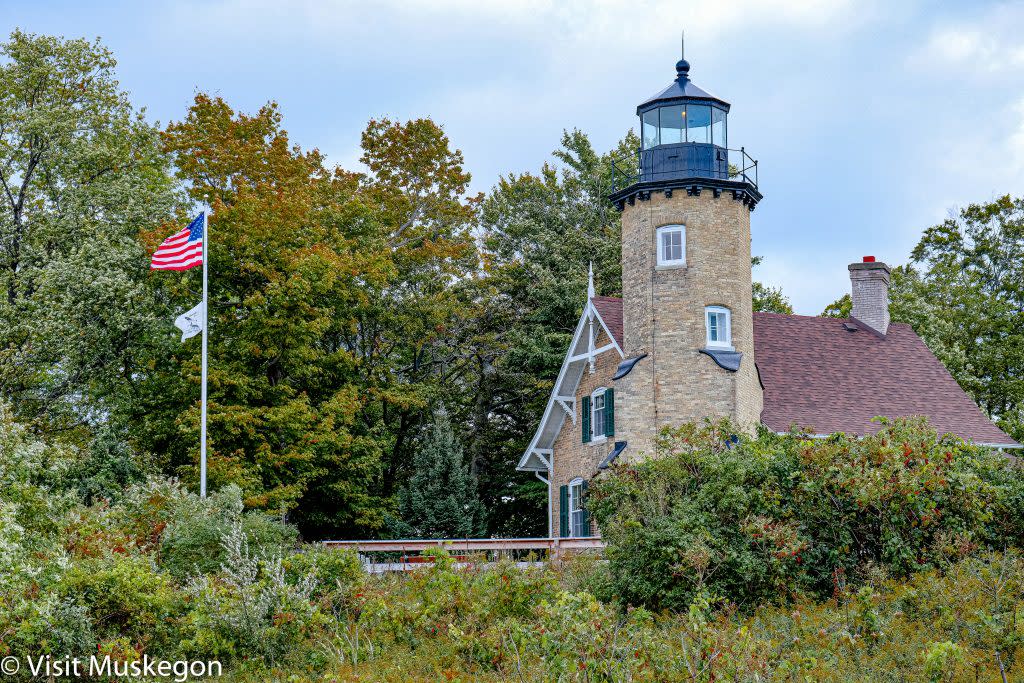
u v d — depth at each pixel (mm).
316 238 39812
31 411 36906
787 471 21062
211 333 37438
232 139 42219
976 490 20547
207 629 18172
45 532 20312
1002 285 56000
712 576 19578
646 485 21453
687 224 33562
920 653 14820
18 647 15961
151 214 40688
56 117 40469
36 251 39875
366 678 16281
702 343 32938
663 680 13711
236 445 35469
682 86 34812
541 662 15305
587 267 49781
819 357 37938
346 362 41000
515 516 48281
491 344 46969
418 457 40812
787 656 15539
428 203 51875
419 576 19953
